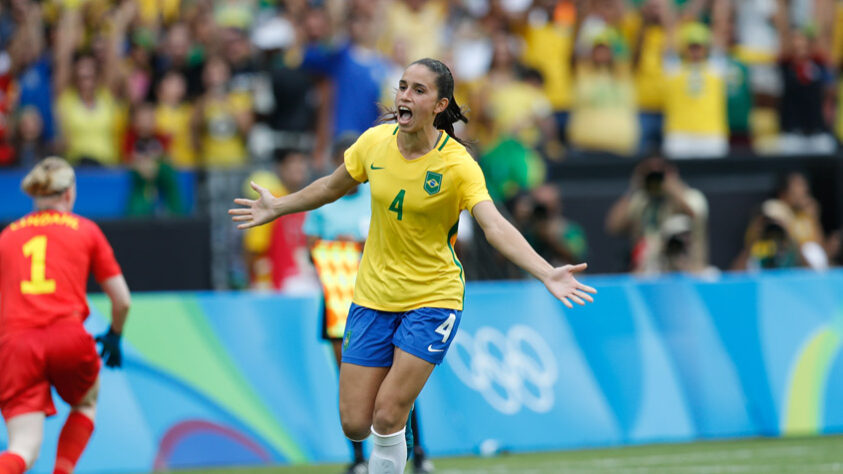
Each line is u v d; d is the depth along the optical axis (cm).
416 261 1877
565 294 1723
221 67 4512
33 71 4472
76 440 2100
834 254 4416
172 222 3700
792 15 5625
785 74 5228
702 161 4669
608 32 4900
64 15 4538
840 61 5653
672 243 3875
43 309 2014
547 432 3219
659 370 3359
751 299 3478
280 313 3094
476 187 1834
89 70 4425
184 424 2970
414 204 1852
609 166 4622
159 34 5084
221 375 3020
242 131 4472
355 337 1909
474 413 3150
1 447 2819
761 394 3438
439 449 3105
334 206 2653
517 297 3266
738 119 5028
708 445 3250
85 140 4406
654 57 5050
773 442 3291
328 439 3069
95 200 4206
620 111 4784
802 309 3519
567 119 4984
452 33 5175
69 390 2073
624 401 3312
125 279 3650
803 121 5234
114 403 2917
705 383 3397
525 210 3881
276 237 3766
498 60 4709
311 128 4494
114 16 4731
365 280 1917
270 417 3038
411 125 1823
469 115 4622
